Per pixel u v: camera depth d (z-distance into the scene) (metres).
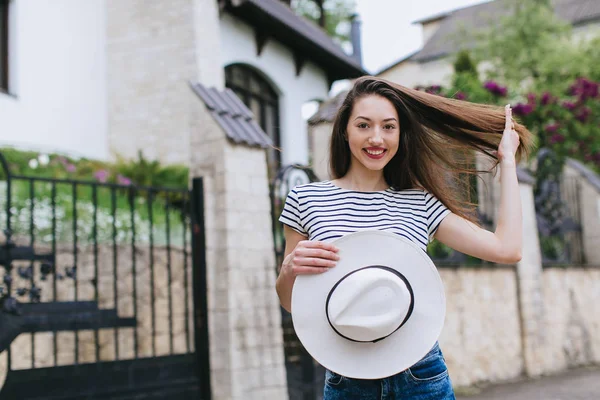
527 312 8.98
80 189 7.70
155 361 5.30
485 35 20.53
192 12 9.98
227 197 5.80
